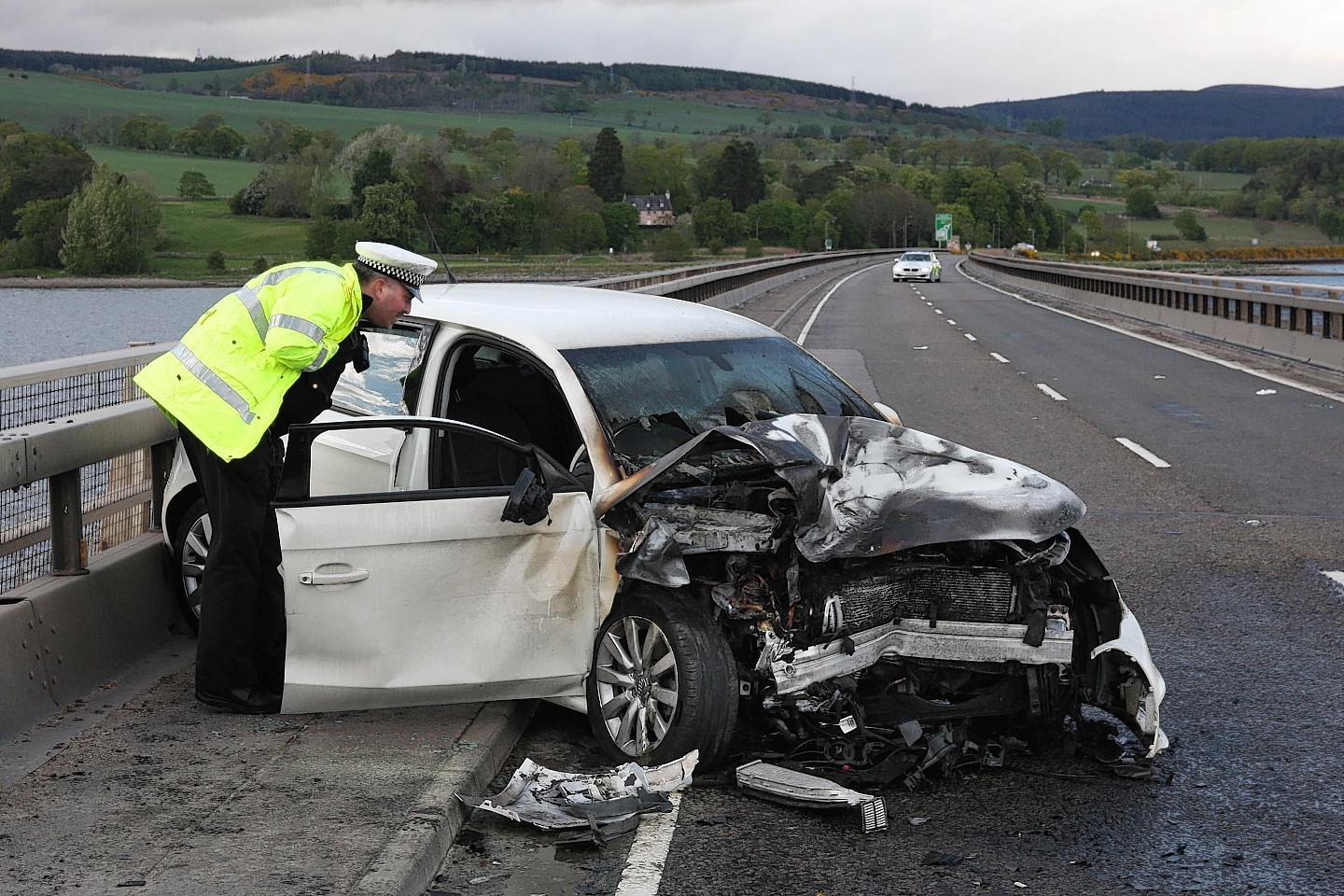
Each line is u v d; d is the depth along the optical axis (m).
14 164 143.25
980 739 5.23
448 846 4.21
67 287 124.62
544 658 4.95
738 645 4.86
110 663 5.72
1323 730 5.36
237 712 5.22
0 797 4.33
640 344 5.69
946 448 5.25
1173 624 6.89
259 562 5.21
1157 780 4.84
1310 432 13.73
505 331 5.55
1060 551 4.87
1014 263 70.00
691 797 4.67
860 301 43.78
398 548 4.79
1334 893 3.94
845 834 4.36
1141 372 20.11
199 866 3.81
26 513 5.38
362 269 5.24
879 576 4.77
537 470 4.91
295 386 5.30
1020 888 3.96
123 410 5.98
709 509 4.80
